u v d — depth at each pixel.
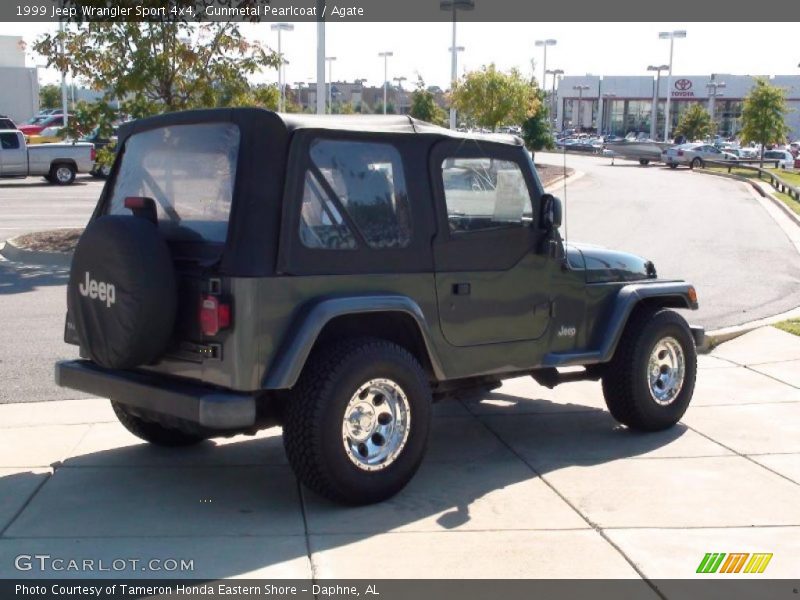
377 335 6.11
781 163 60.84
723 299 13.55
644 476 6.42
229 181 5.49
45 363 9.30
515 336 6.57
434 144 6.12
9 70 66.00
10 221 22.53
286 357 5.34
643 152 35.53
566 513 5.74
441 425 7.71
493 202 6.41
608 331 7.06
